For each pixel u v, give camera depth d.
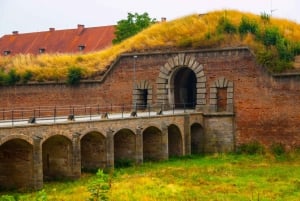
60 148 29.45
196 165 34.69
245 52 39.56
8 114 46.66
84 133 29.59
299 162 35.53
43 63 47.06
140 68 43.12
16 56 49.44
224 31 42.03
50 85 45.25
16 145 26.69
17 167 27.06
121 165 34.19
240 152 39.50
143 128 34.44
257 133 39.16
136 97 43.16
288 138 38.00
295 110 37.72
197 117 40.12
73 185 27.81
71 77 44.25
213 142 40.56
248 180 29.61
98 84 44.00
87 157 32.59
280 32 41.91
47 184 28.25
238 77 39.81
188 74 45.59
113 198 24.91
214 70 40.75
